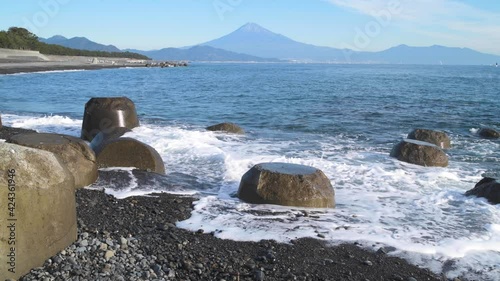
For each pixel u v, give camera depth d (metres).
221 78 69.88
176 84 52.16
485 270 6.46
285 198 8.78
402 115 25.28
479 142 17.67
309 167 9.44
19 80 48.72
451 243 7.28
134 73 81.25
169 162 12.50
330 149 15.49
